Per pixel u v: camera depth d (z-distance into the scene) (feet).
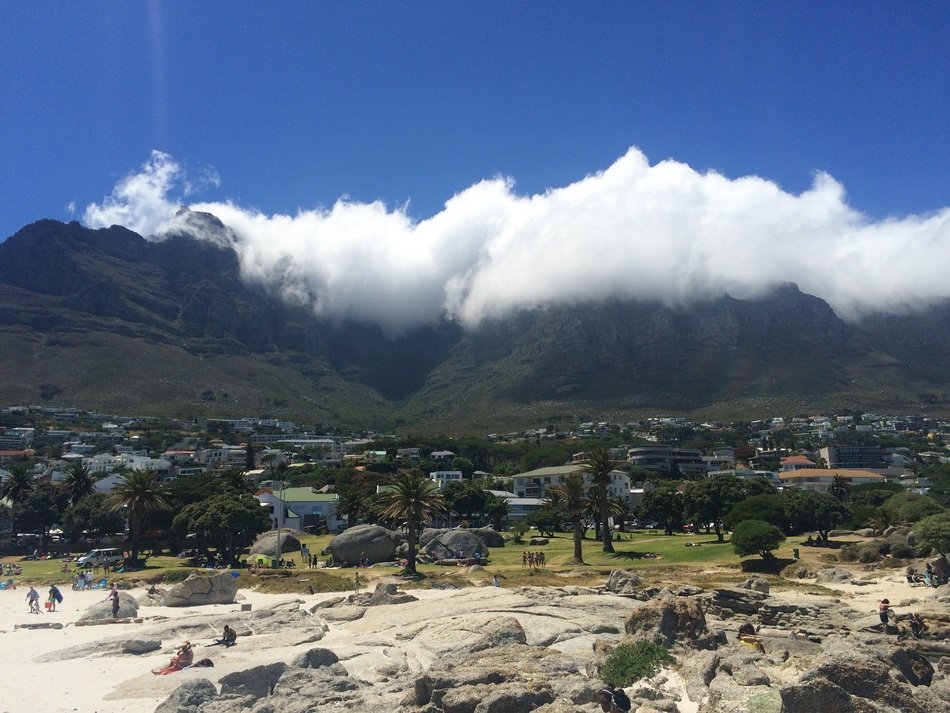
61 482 469.57
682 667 78.64
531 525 405.39
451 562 258.16
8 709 78.28
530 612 123.54
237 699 74.13
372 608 143.13
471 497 437.58
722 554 259.80
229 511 272.72
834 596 162.61
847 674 58.34
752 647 96.84
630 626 95.40
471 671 70.28
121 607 148.46
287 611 141.49
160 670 93.15
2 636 129.90
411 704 68.28
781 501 306.35
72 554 359.05
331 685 76.95
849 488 465.88
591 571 222.07
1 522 445.78
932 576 175.11
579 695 63.31
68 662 104.01
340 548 262.47
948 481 435.53
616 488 512.63
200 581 166.20
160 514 339.57
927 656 104.12
